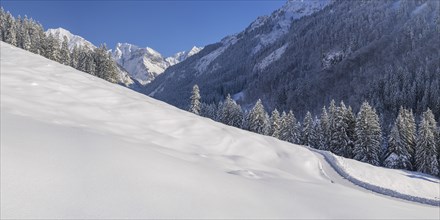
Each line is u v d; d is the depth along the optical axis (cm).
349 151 5572
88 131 984
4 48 2647
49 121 1016
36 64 2089
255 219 613
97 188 592
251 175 1034
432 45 14438
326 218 692
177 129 1543
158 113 1647
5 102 1092
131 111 1563
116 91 1989
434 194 2764
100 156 738
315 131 6253
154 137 1303
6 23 9131
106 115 1402
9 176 553
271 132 6456
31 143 717
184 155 1107
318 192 933
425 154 5125
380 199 1026
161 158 859
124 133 1217
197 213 583
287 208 707
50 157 669
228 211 621
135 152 841
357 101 13012
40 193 534
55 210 503
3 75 1502
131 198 583
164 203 593
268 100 17888
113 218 515
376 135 5338
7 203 488
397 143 5334
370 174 2495
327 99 15075
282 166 1599
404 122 5694
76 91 1616
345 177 1747
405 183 2702
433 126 5709
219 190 719
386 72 13512
